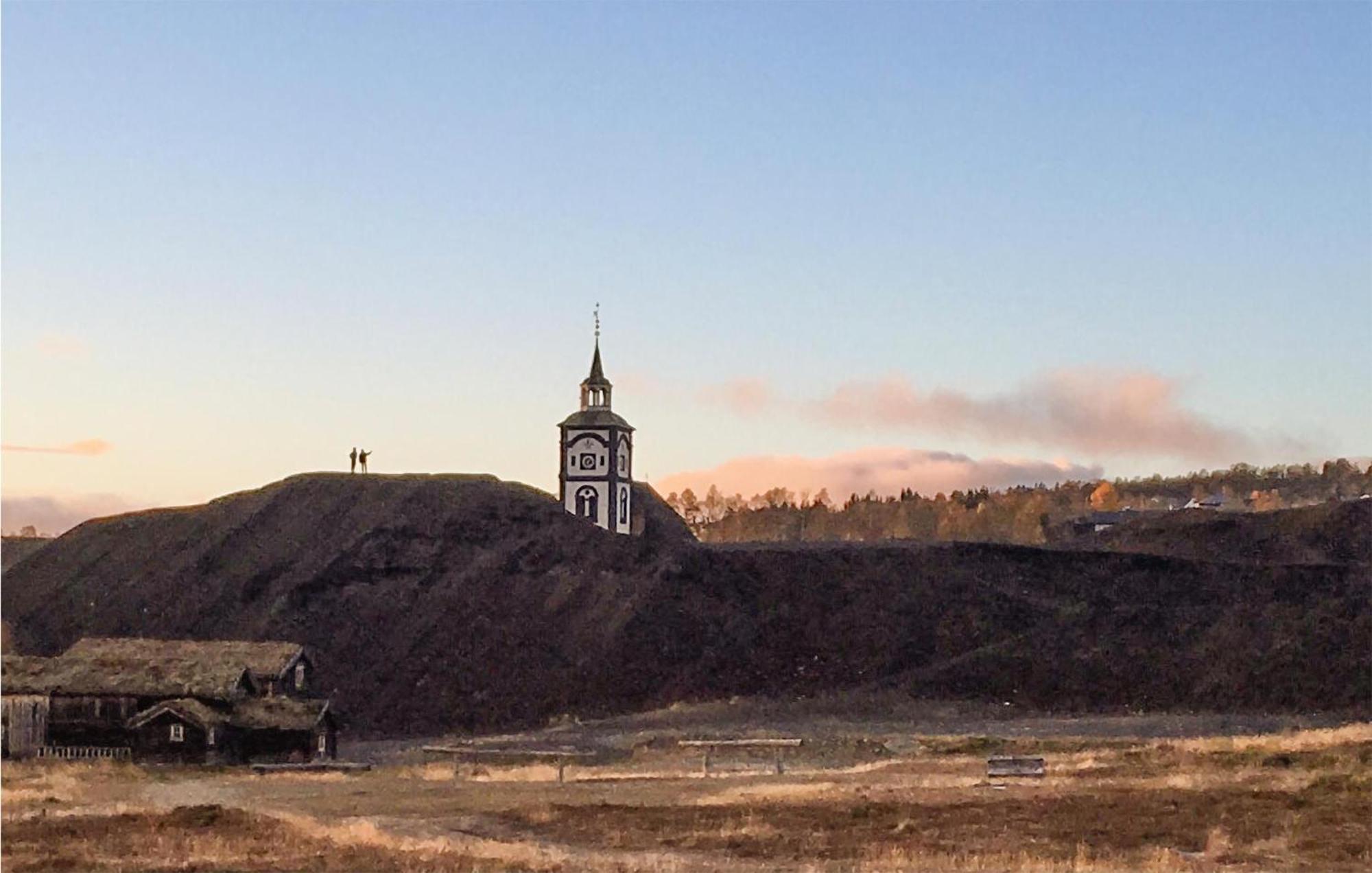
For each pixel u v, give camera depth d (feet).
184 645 321.11
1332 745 198.39
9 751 300.40
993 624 427.74
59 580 501.97
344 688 417.08
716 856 137.08
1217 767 190.90
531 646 435.12
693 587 453.99
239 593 468.75
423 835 160.25
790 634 433.89
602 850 144.46
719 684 413.59
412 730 397.80
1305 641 390.83
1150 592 438.81
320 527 500.33
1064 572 453.99
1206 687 380.78
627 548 479.00
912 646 423.23
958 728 336.08
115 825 160.35
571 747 313.53
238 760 296.30
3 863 134.92
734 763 261.85
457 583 464.65
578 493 552.41
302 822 164.04
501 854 136.05
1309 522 537.24
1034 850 135.95
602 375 564.71
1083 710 376.68
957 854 133.90
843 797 175.94
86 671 307.58
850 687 407.03
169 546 506.89
